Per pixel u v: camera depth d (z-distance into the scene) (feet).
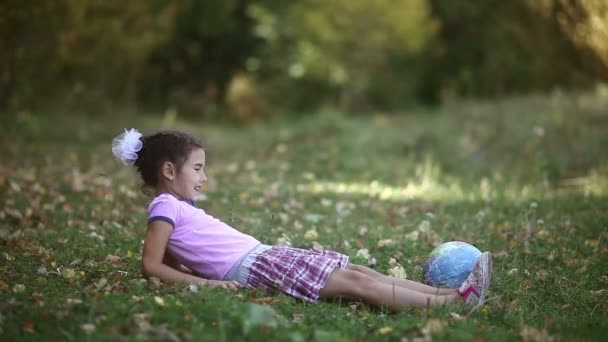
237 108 108.17
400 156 59.98
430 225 33.60
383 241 30.01
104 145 63.87
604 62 57.31
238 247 22.11
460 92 123.54
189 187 22.61
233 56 137.69
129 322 17.67
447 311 19.85
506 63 109.29
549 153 53.83
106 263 24.98
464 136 61.57
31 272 23.30
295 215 36.60
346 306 21.26
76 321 17.78
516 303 21.65
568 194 41.96
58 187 40.06
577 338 18.51
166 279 21.21
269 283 21.47
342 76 115.55
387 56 117.60
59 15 61.26
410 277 25.44
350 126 69.36
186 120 108.06
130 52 77.51
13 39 60.03
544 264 27.66
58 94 71.92
